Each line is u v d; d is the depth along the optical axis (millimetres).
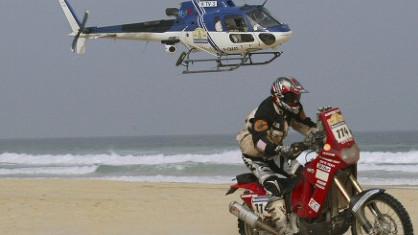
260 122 24641
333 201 23172
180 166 106188
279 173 25734
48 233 32219
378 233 21875
